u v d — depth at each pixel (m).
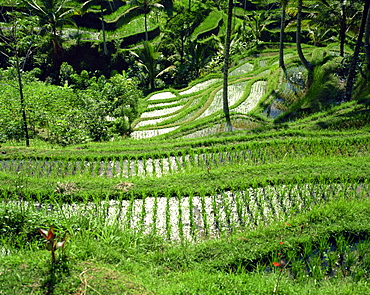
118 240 5.97
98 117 15.95
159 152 11.16
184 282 4.92
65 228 6.19
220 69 28.06
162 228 6.98
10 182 8.39
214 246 6.03
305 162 9.47
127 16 29.12
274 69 21.11
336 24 21.31
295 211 7.38
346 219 6.52
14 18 11.70
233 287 4.69
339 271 5.36
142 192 8.09
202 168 10.06
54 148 12.02
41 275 4.19
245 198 7.92
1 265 4.29
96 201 7.57
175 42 28.86
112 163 10.66
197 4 38.72
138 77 28.30
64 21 27.88
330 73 16.48
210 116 15.54
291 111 14.57
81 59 29.94
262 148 11.03
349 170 8.91
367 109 12.74
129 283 4.45
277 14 36.47
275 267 5.49
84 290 4.06
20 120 14.53
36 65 29.27
